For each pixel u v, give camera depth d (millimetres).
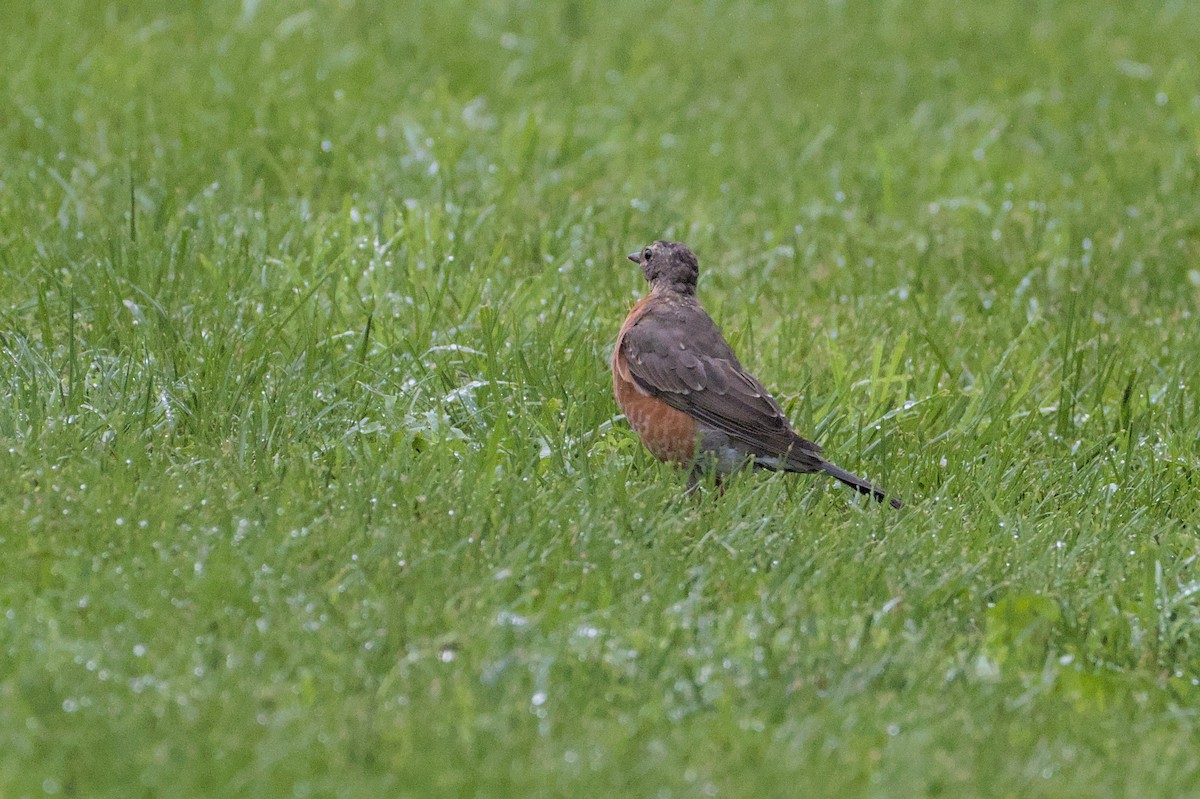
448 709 7070
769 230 16375
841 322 13984
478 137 17719
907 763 6926
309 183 15797
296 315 12055
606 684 7477
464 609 7988
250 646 7520
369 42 21391
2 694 6840
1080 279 15289
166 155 15922
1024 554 9562
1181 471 11266
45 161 15320
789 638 8086
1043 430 11914
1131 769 7184
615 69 21891
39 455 9430
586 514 9297
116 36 20062
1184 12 26703
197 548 8352
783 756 6910
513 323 12312
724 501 9805
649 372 10672
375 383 11297
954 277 15445
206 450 9766
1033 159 19203
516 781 6570
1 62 18562
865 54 23656
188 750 6562
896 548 9320
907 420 11773
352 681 7289
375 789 6426
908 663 7906
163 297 12195
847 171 18281
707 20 24812
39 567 8109
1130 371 13172
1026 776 6973
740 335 12977
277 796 6406
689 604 8273
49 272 12586
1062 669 8133
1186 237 16859
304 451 9914
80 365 10883
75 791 6352
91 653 7281
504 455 10055
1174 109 21156
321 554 8547
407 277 13109
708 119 20016
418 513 9258
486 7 23891
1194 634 8859
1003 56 23875
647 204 16391
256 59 19750
